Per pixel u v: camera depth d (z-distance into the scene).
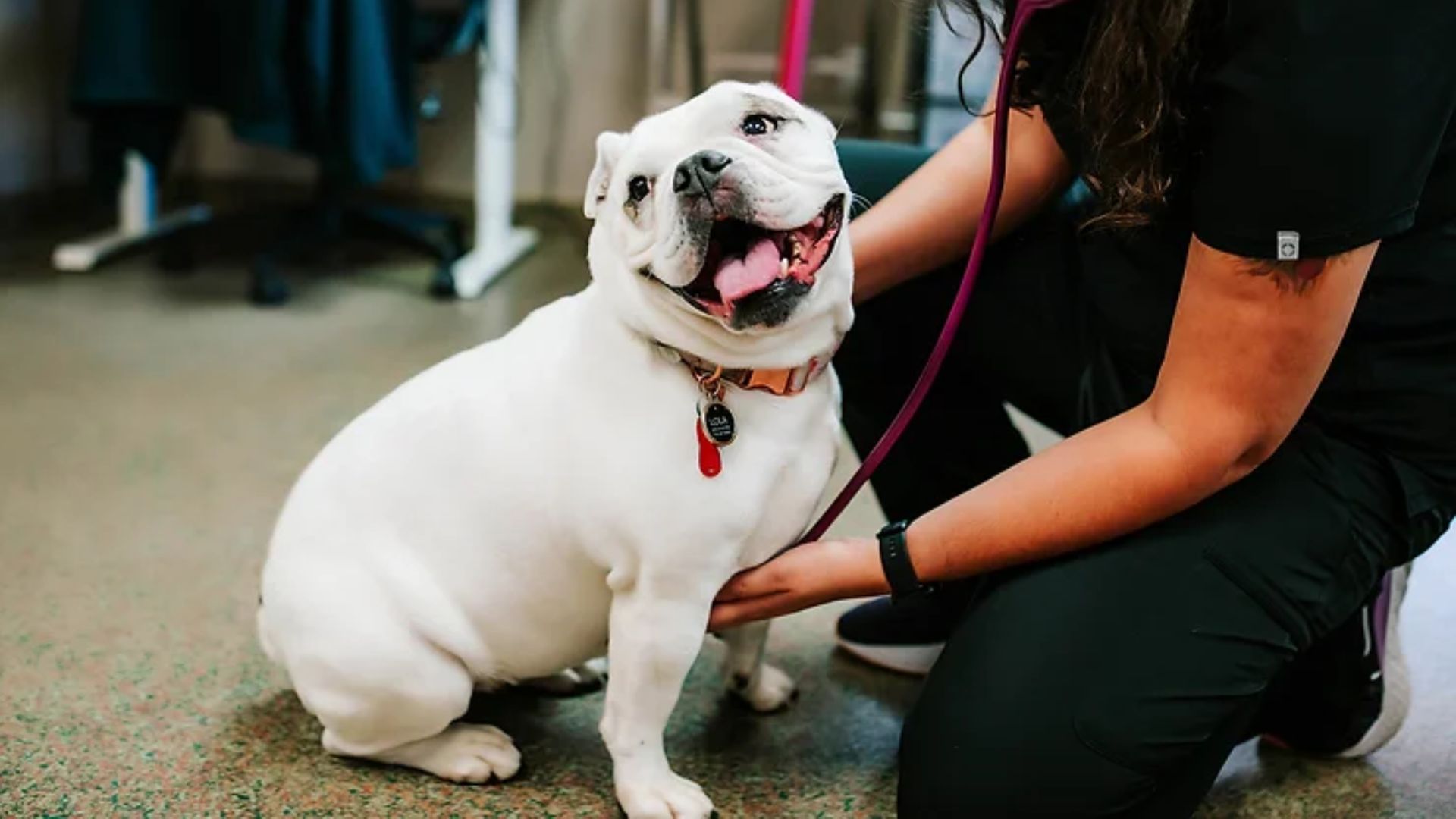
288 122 2.63
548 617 1.09
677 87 3.52
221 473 1.87
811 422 1.04
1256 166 0.88
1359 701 1.19
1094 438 1.01
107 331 2.56
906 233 1.24
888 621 1.37
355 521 1.10
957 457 1.40
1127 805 0.99
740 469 0.99
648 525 0.99
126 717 1.25
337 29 2.60
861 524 1.74
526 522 1.04
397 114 2.79
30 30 3.39
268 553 1.16
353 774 1.17
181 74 2.61
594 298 1.06
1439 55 0.87
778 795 1.15
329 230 2.93
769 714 1.29
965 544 1.02
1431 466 1.06
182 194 3.72
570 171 3.63
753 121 0.97
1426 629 1.50
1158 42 0.90
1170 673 0.99
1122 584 1.01
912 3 1.20
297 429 2.06
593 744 1.24
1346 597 1.06
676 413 0.99
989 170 1.25
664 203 0.92
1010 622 1.03
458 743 1.17
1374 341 1.04
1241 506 1.04
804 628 1.48
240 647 1.39
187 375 2.30
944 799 1.00
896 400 1.38
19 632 1.40
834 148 1.02
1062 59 1.10
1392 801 1.17
